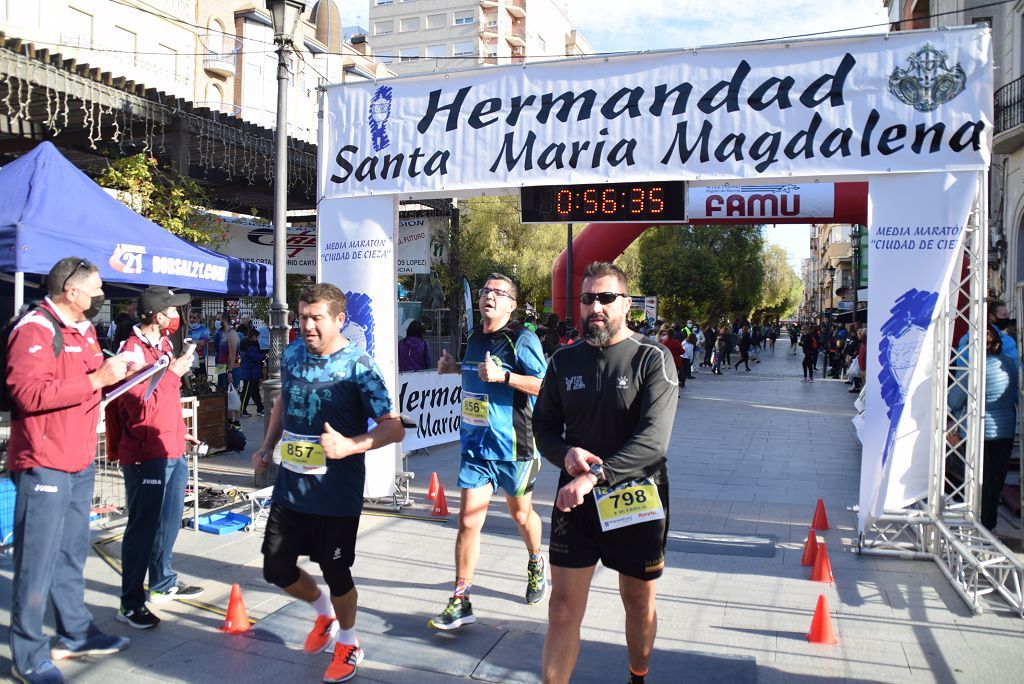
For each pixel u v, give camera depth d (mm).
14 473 3645
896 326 5773
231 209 15680
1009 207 16453
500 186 6707
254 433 11820
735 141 6109
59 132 10773
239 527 6258
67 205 5898
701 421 13961
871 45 5809
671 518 6949
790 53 5988
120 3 23641
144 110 9883
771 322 71875
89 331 3941
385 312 7129
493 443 4492
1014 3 15742
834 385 22812
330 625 4070
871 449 5844
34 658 3639
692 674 3854
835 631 4418
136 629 4336
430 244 17062
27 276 7199
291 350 3826
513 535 6297
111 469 6406
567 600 3137
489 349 4578
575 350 3307
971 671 3908
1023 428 5785
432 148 6895
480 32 71688
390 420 3689
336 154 7230
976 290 5777
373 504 7094
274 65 30156
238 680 3783
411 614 4613
